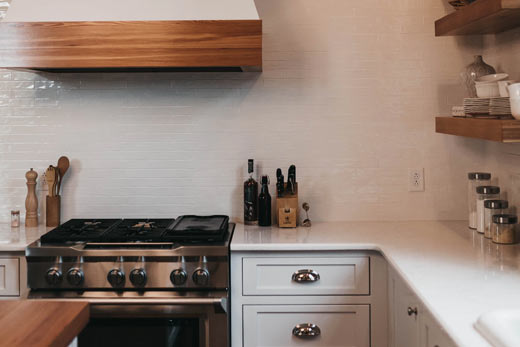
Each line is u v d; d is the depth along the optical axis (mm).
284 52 3281
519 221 2865
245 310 2816
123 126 3326
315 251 2785
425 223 3264
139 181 3346
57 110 3328
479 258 2439
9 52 2834
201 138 3322
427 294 1919
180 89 3305
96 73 3309
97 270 2729
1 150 3350
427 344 1923
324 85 3295
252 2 2818
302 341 2822
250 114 3309
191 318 2713
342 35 3273
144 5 2836
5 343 1292
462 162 3309
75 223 3178
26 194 3373
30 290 2775
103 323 2736
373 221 3344
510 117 2299
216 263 2721
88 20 2826
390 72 3283
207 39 2801
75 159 3346
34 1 2877
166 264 2717
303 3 3270
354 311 2797
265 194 3189
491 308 1760
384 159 3322
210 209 3352
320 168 3330
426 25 3262
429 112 3295
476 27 2793
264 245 2756
